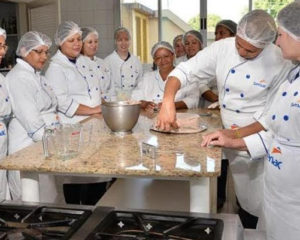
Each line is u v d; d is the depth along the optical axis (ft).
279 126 4.31
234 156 6.63
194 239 2.75
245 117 6.15
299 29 3.89
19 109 6.48
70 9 15.89
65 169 3.93
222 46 6.04
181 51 12.42
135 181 5.72
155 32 15.84
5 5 13.61
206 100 9.52
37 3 13.17
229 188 10.46
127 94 8.86
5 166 4.04
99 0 15.64
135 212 3.14
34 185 4.18
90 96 8.61
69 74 8.16
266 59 5.71
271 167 4.50
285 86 4.34
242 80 5.88
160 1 15.46
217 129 5.85
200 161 4.06
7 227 2.91
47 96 7.11
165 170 3.76
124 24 15.92
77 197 8.09
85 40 9.37
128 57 11.85
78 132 4.85
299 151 4.19
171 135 5.40
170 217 3.04
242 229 3.10
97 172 3.87
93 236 2.74
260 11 5.34
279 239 4.55
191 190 3.82
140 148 4.66
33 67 6.86
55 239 2.74
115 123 5.46
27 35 6.66
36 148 4.77
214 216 3.09
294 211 4.35
